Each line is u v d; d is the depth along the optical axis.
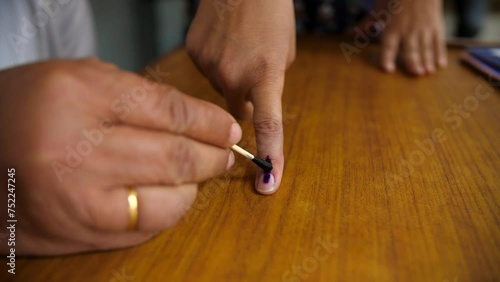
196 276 0.25
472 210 0.30
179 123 0.26
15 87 0.24
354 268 0.25
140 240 0.26
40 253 0.25
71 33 0.66
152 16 1.23
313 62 0.61
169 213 0.26
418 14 0.59
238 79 0.38
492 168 0.34
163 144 0.25
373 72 0.57
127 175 0.24
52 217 0.24
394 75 0.56
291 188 0.32
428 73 0.57
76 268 0.25
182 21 1.39
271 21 0.38
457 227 0.28
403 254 0.26
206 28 0.41
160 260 0.26
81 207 0.24
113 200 0.24
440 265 0.25
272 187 0.31
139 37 1.16
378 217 0.29
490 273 0.25
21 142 0.23
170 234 0.27
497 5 1.43
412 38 0.59
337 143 0.38
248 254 0.26
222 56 0.39
